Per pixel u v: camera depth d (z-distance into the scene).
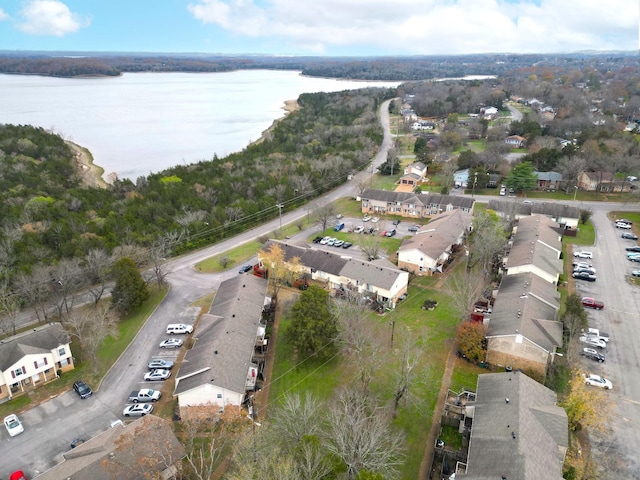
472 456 39.75
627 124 189.88
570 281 76.94
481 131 189.00
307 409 43.31
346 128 189.12
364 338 56.69
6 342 55.34
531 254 74.94
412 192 116.94
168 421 48.88
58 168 138.12
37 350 54.97
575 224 97.62
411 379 49.50
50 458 44.84
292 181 124.00
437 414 49.66
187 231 95.19
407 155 168.38
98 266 74.69
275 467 35.28
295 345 58.62
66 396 53.56
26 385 55.19
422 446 45.75
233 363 51.88
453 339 62.31
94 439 43.69
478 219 85.94
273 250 75.44
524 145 166.75
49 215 95.62
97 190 118.25
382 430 40.44
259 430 40.50
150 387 54.72
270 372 56.91
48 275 71.50
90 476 37.78
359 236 99.06
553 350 55.28
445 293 74.12
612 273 79.56
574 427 46.19
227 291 68.44
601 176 122.19
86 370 58.03
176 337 64.31
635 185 118.00
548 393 46.84
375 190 117.25
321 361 58.50
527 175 122.31
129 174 155.38
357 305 62.25
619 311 68.00
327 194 131.75
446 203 107.69
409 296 73.75
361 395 48.97
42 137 158.62
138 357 60.34
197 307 72.12
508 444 39.09
